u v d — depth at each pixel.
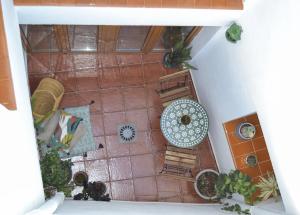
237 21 3.80
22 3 3.23
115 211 3.66
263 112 3.55
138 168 5.51
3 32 2.64
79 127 5.26
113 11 3.50
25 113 2.95
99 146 5.46
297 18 2.77
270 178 3.88
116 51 5.60
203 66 5.14
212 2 3.55
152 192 5.46
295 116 2.98
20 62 3.13
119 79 5.66
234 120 4.59
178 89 5.60
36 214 2.42
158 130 5.64
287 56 2.98
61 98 5.30
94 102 5.57
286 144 3.21
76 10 3.43
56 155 3.86
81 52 5.55
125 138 5.54
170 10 3.56
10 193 2.21
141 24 3.87
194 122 4.95
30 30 4.64
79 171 5.35
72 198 4.71
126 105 5.64
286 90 3.07
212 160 5.59
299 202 3.13
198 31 4.80
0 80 2.60
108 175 5.43
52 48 5.34
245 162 4.51
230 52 4.11
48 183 3.68
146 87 5.70
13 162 2.41
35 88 5.37
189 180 5.48
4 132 2.36
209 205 5.10
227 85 4.42
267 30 3.25
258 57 3.49
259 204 4.04
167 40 5.43
